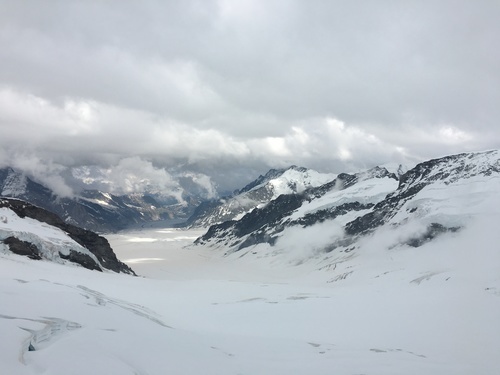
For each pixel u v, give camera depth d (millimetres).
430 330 82125
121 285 130625
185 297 125562
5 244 145000
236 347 53938
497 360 60938
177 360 38281
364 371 46969
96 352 34188
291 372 43156
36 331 37406
